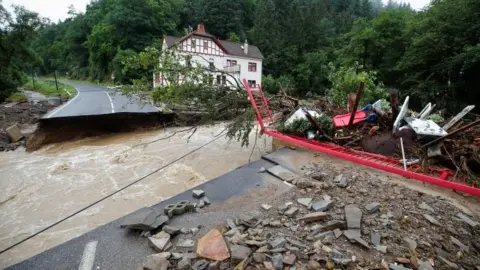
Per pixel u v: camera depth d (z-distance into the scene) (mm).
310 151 5660
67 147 8531
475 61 12125
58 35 62219
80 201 4945
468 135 5309
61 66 55188
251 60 29422
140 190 5348
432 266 2031
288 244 2258
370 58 22750
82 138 9555
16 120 11812
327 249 2160
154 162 7078
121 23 34812
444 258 2135
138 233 2770
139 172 6367
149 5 35688
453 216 2842
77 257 2422
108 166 6789
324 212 2754
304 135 6223
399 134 5141
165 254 2244
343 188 3471
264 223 2666
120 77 30375
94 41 37688
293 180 4023
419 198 3188
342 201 3064
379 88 12789
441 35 14328
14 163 6973
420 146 4723
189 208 3279
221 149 8258
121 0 35156
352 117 5820
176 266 2121
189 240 2531
